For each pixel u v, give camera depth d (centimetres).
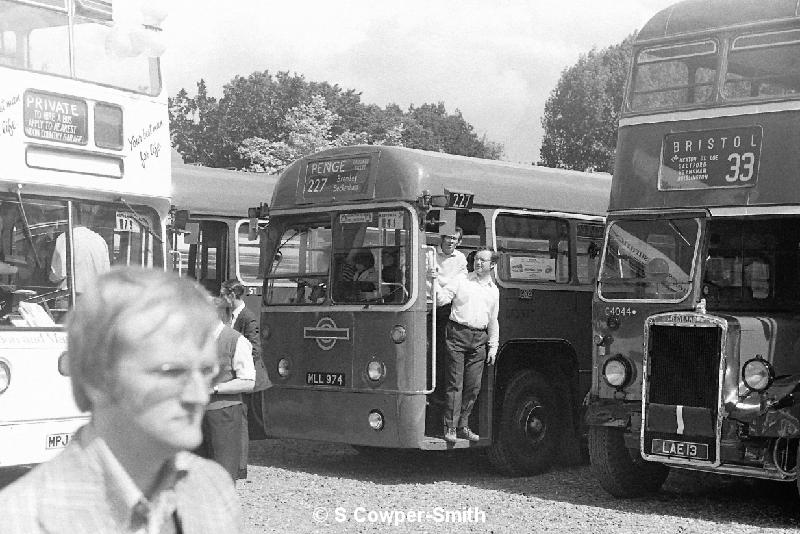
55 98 1066
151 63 1173
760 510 1041
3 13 1038
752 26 1040
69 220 1074
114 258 1116
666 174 1084
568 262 1351
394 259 1200
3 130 1020
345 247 1245
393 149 1220
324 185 1270
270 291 1312
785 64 1018
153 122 1164
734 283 1080
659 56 1104
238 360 850
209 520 217
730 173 1041
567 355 1338
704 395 984
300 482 1179
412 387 1177
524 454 1262
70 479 204
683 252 1063
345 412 1224
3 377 996
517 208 1291
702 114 1063
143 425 203
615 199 1117
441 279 1205
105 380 202
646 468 1106
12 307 1024
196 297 209
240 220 1541
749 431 959
